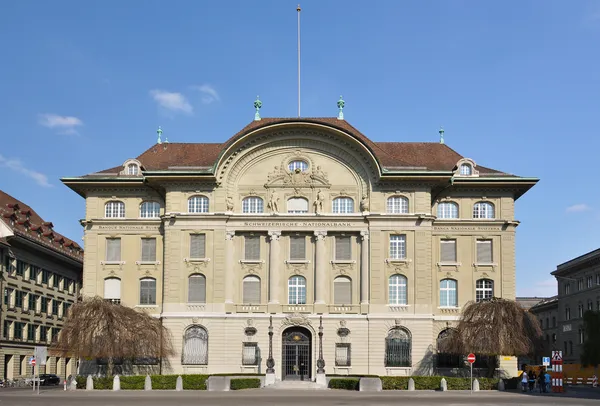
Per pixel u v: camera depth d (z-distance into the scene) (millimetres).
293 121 77625
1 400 52156
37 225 106438
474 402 51375
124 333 69938
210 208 77812
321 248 77125
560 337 135750
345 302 76812
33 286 99625
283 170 78812
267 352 75500
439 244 79312
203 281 76875
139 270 78812
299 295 77125
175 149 88438
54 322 107250
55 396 57438
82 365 76625
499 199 80000
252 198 78750
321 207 77875
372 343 75312
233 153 78500
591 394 67625
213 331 75625
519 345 70188
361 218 77188
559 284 137125
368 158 78062
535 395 62969
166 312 76062
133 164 81312
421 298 76125
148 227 79562
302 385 70188
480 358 77500
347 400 52625
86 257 79188
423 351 75125
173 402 49844
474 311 72188
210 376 67812
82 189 80375
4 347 89438
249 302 76875
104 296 78625
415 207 77750
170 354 73375
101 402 49906
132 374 75688
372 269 76562
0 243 88125
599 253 115625
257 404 47750
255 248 77938
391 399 54031
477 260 79125
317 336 75625
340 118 88625
